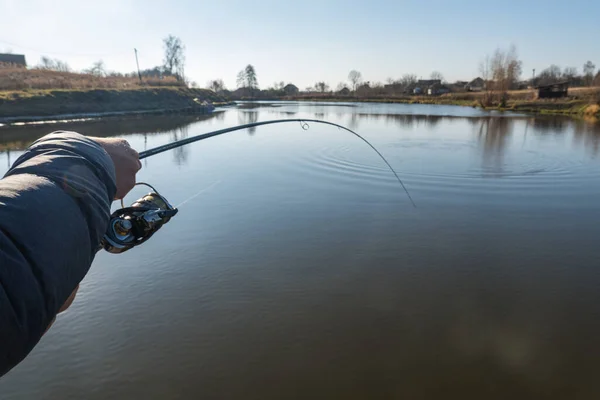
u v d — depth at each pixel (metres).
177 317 5.31
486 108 49.91
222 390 4.23
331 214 8.85
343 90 107.44
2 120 27.75
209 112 43.44
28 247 0.62
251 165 13.50
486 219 8.60
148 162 14.05
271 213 8.90
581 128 24.67
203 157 14.91
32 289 0.61
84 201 0.75
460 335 5.01
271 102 81.56
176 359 4.63
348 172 12.53
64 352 4.72
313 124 27.31
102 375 4.42
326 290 5.93
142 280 6.15
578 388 4.24
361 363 4.57
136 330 5.08
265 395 4.17
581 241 7.53
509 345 4.83
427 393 4.19
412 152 16.08
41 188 0.69
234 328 5.12
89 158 0.84
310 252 7.07
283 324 5.19
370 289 5.96
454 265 6.64
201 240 7.50
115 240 1.43
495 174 12.40
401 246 7.31
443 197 10.05
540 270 6.51
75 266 0.71
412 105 66.62
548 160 14.46
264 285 6.04
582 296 5.81
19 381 4.34
